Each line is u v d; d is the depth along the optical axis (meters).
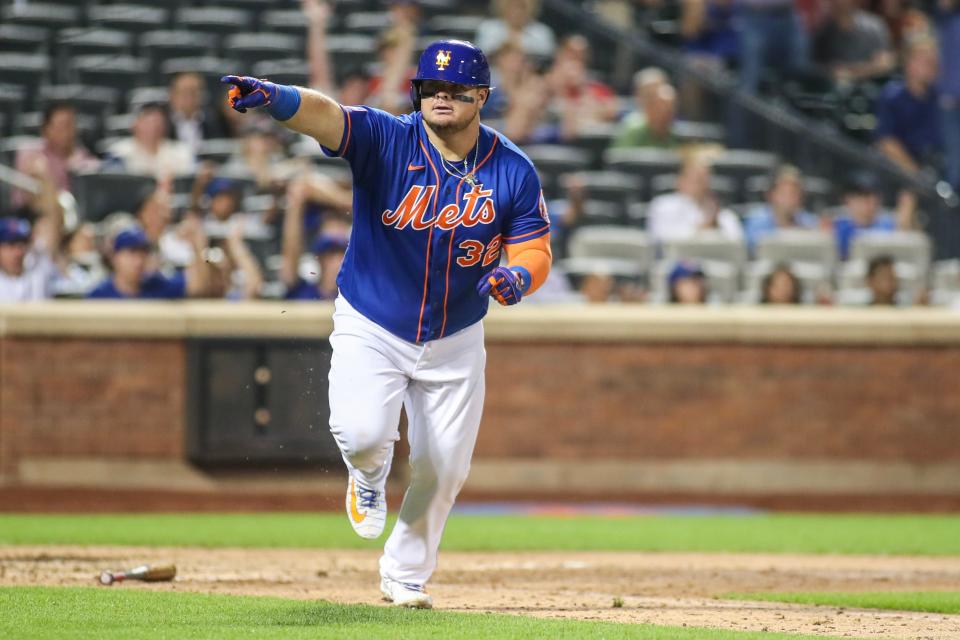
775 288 50.31
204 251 47.59
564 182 58.19
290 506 44.78
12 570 27.05
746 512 46.19
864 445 48.00
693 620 20.94
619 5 73.94
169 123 55.94
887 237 56.53
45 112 52.59
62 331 44.16
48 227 48.41
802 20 71.00
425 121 18.81
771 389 47.66
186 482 44.50
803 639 17.97
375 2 67.25
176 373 44.56
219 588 24.69
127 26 63.72
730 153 63.03
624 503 46.84
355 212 19.30
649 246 53.84
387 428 19.28
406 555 20.58
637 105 64.69
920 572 30.42
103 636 17.22
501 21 65.44
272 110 17.98
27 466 44.12
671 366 47.31
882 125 67.38
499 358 46.56
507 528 39.34
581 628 18.22
